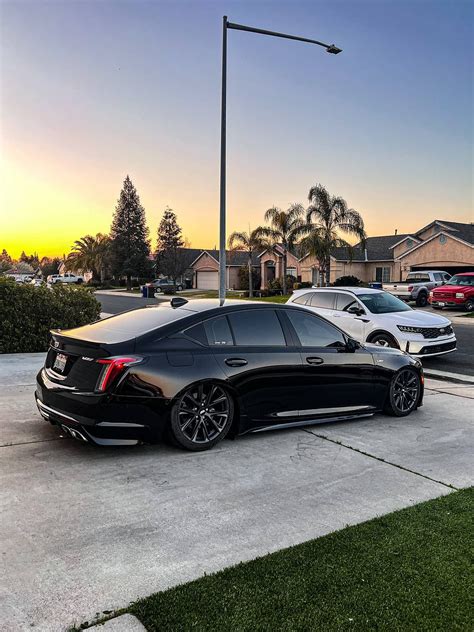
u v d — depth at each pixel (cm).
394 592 286
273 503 395
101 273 7319
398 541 340
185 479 436
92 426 452
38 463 460
